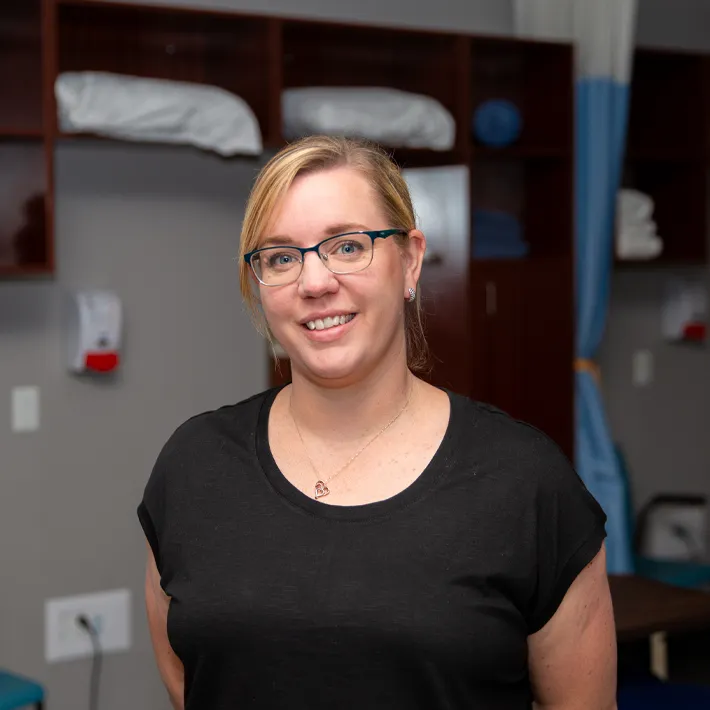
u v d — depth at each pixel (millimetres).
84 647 3217
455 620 1164
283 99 3189
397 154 3318
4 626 3117
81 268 3162
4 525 3105
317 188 1231
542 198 3719
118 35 3111
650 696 2555
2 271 2807
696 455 4418
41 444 3137
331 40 3332
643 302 4277
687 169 4199
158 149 3250
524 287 3646
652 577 3730
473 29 3758
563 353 3631
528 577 1214
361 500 1243
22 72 3018
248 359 3410
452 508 1216
